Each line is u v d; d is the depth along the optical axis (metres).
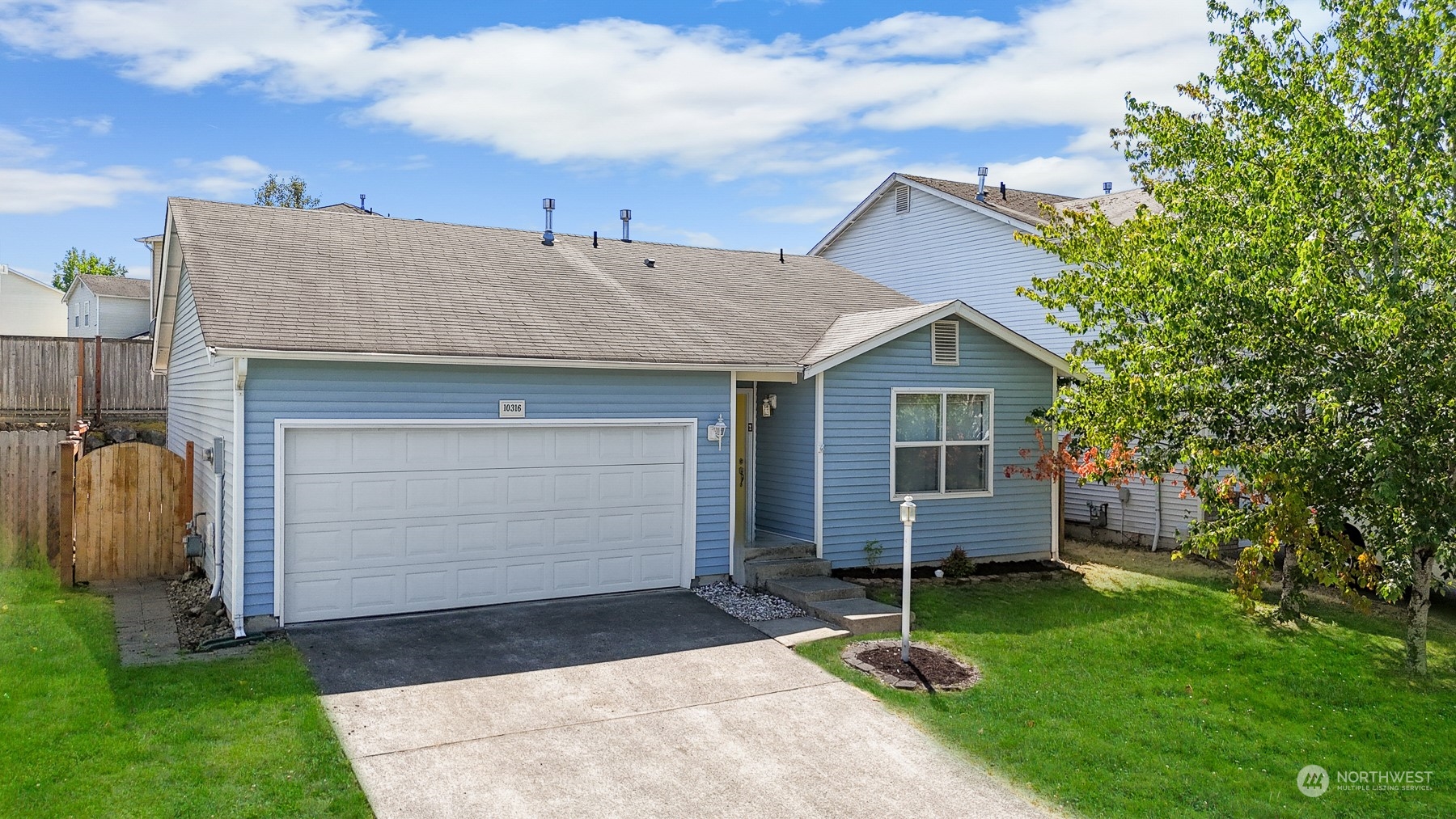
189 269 10.99
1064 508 17.53
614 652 9.45
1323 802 6.55
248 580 9.66
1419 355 8.07
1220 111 11.25
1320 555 9.54
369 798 6.09
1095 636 10.50
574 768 6.71
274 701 7.59
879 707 8.12
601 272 14.91
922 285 21.52
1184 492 14.65
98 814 5.62
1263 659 9.74
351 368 10.05
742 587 12.34
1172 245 9.25
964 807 6.31
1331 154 8.55
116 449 12.70
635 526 11.94
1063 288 11.42
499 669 8.77
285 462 9.83
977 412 14.50
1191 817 6.25
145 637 9.59
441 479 10.68
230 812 5.74
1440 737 7.80
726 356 12.25
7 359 20.14
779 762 6.93
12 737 6.68
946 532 14.19
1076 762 7.07
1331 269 8.71
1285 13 9.52
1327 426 9.02
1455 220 8.34
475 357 10.38
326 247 12.98
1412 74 8.60
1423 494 8.41
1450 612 11.83
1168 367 9.77
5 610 10.62
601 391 11.54
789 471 13.62
